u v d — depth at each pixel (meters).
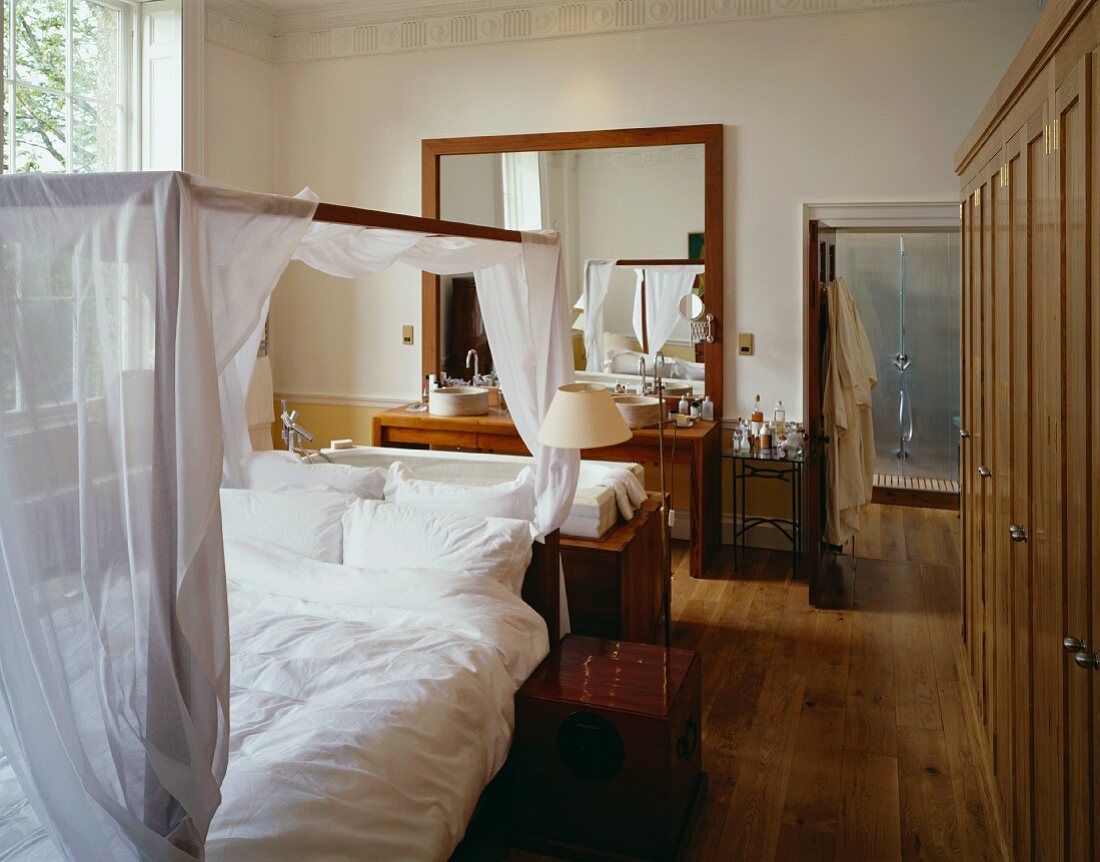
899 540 6.41
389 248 3.41
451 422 5.97
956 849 2.82
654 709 2.67
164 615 1.82
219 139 6.16
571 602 3.94
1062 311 1.81
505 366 3.79
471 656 2.78
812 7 5.54
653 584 4.54
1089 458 1.60
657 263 6.03
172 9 5.38
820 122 5.59
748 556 5.96
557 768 2.76
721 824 2.96
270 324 6.58
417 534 3.40
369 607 3.14
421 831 2.29
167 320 1.81
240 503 3.68
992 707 3.06
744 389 5.92
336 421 6.87
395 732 2.37
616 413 3.17
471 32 6.21
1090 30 1.56
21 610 1.83
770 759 3.38
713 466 5.80
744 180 5.78
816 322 4.86
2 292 1.84
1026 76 2.20
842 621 4.80
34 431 1.83
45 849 1.92
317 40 6.57
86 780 1.84
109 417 1.84
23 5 4.80
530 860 2.76
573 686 2.85
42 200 1.86
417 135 6.42
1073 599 1.74
